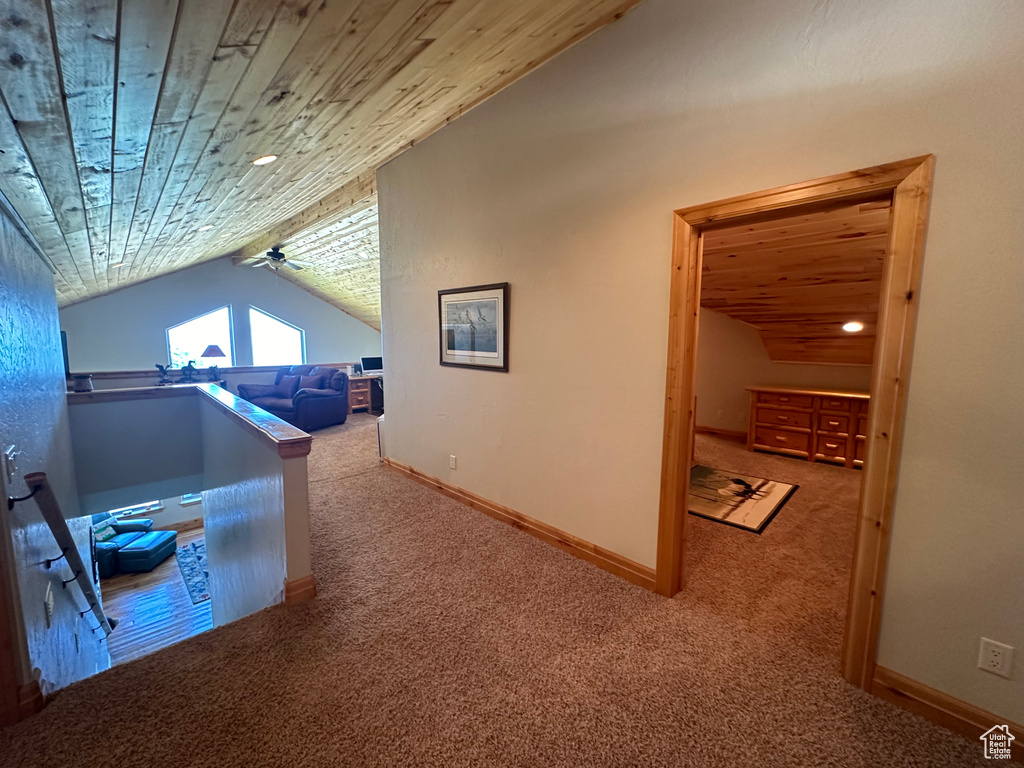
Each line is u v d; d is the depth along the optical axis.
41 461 2.42
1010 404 1.30
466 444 3.35
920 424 1.44
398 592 2.27
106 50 1.16
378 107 2.41
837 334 4.30
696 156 1.91
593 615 2.08
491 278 2.97
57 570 2.43
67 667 2.31
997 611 1.37
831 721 1.51
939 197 1.36
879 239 2.58
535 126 2.55
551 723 1.51
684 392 2.08
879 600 1.57
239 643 1.90
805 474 4.15
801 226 2.53
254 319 8.59
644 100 2.06
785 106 1.66
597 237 2.32
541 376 2.71
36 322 2.78
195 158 2.21
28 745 1.42
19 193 1.95
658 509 2.21
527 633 1.96
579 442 2.54
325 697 1.62
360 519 3.16
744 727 1.49
